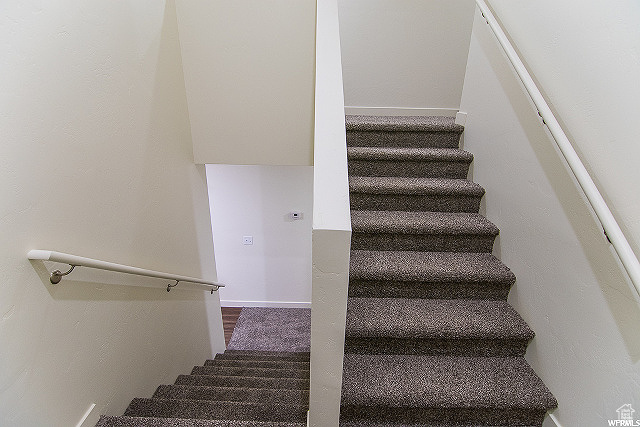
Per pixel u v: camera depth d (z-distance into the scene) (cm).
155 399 176
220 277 491
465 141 249
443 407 144
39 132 112
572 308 134
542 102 136
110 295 157
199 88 250
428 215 216
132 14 170
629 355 107
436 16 302
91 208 142
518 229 175
